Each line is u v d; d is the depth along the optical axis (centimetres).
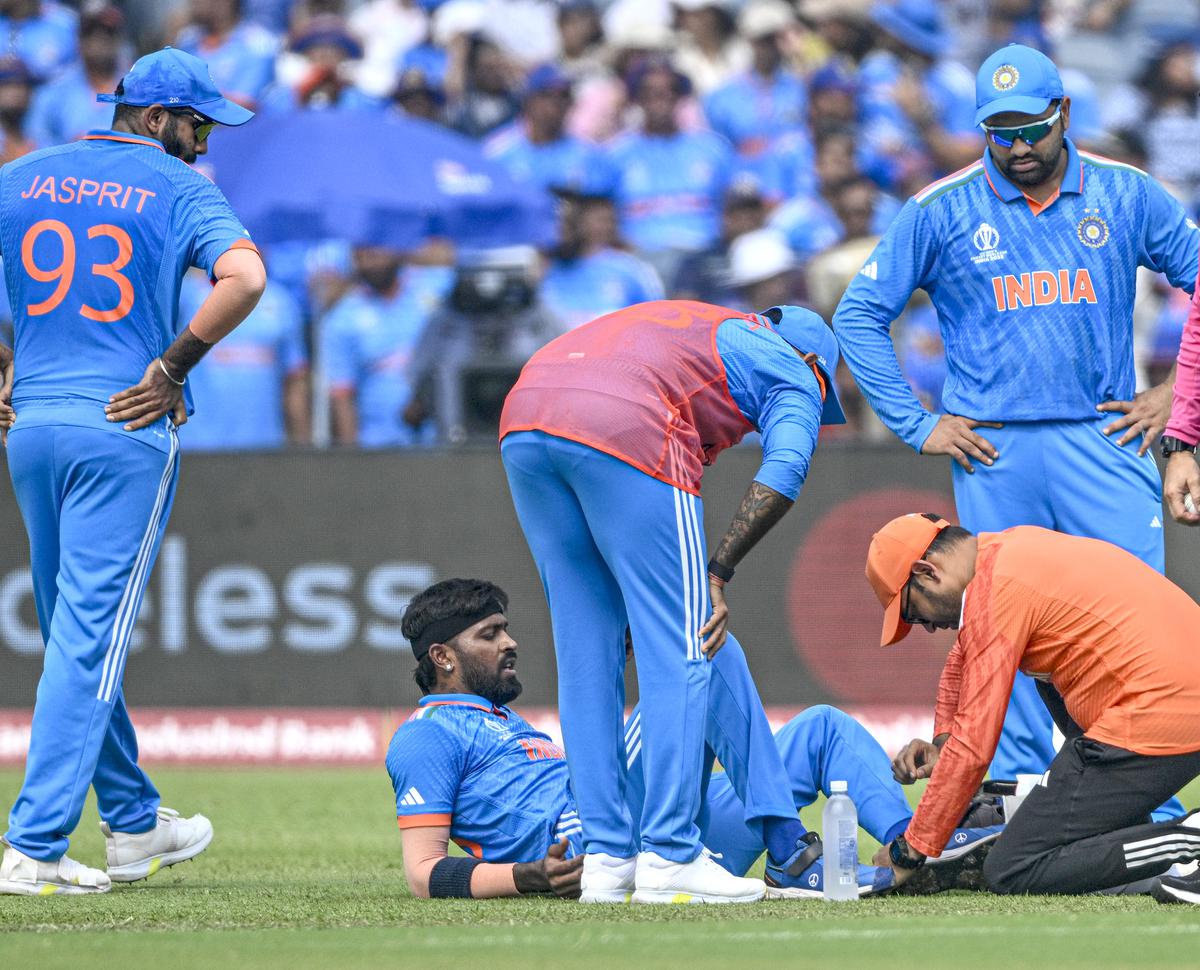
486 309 4038
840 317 2128
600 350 1625
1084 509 2027
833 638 3462
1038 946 1277
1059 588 1595
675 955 1245
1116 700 1599
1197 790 2873
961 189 2045
